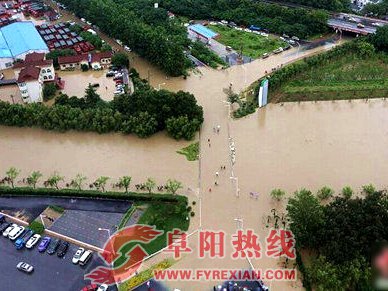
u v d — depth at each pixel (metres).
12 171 181.25
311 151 198.50
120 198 174.88
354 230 139.50
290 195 173.88
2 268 151.38
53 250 155.50
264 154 197.50
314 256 148.75
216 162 193.50
